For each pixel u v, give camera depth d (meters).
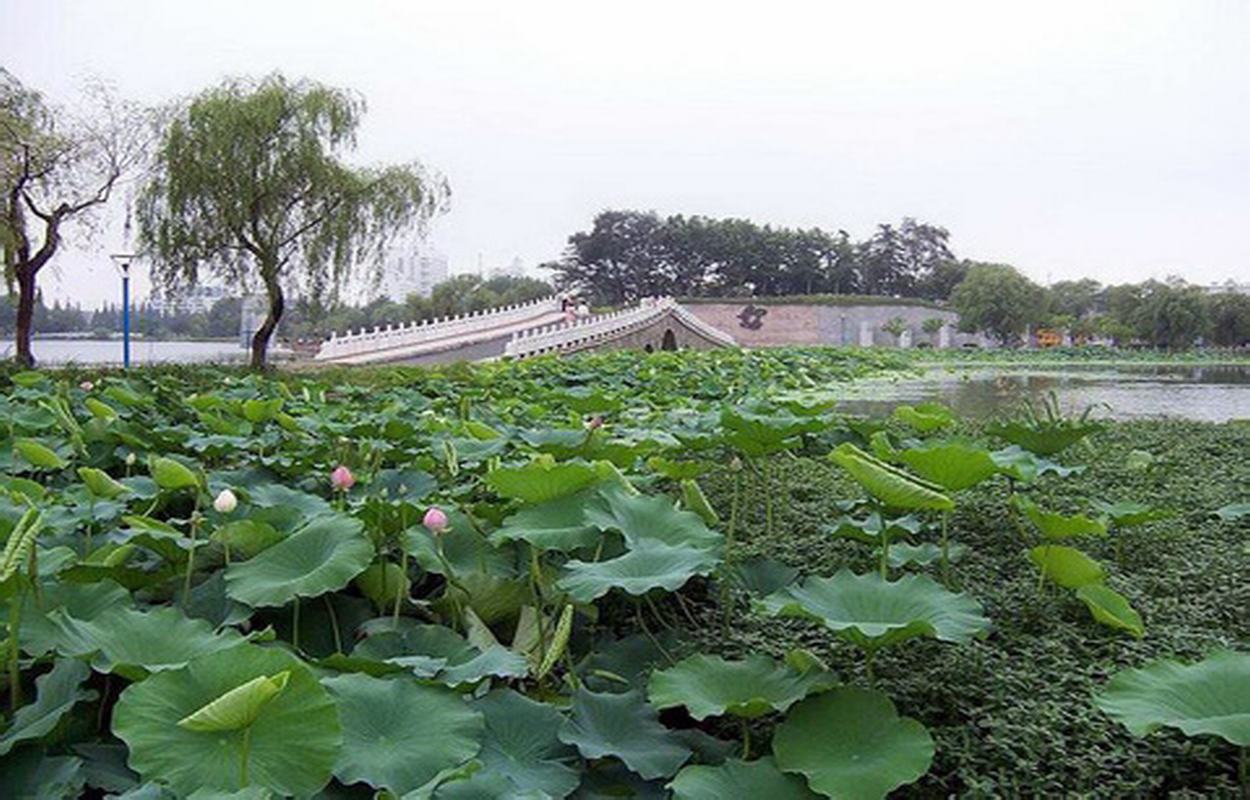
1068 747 2.94
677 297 76.94
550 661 3.21
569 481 3.89
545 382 15.39
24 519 2.80
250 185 20.91
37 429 6.82
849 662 3.47
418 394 11.59
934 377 30.06
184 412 9.02
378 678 2.94
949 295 81.00
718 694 3.04
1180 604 4.03
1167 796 2.81
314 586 3.41
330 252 22.12
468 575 3.87
